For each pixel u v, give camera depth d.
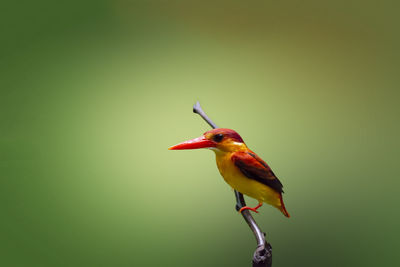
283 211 4.68
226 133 4.66
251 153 4.66
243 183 4.66
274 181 4.66
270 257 4.61
